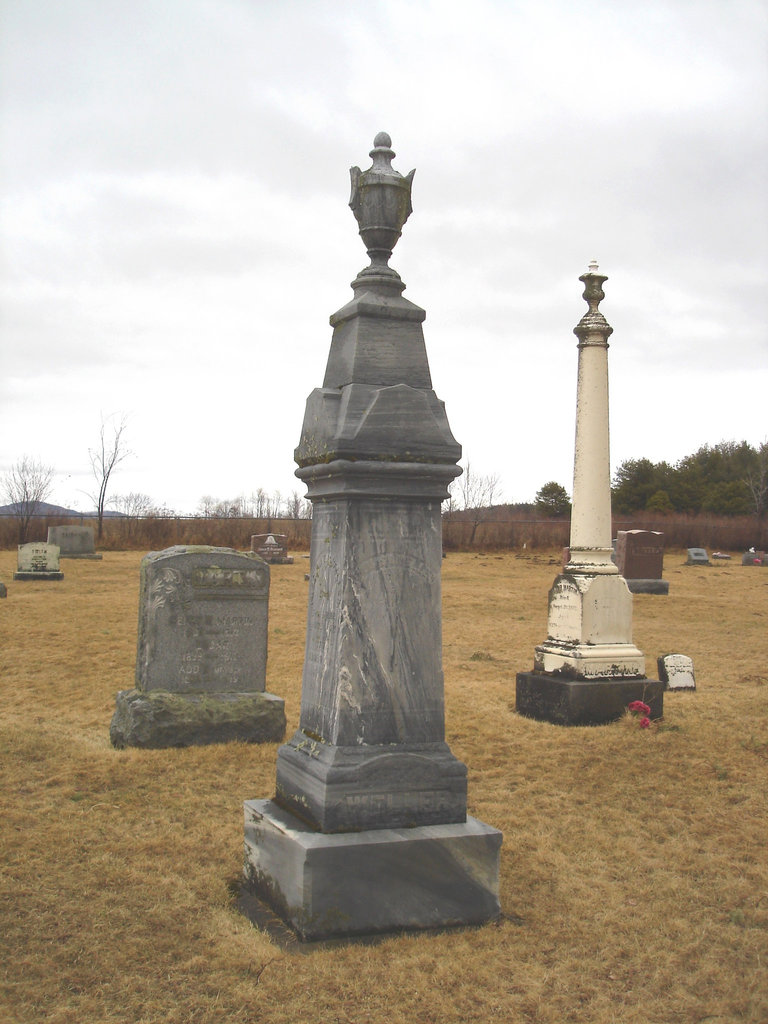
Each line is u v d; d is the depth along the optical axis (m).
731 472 63.09
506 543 44.53
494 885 4.45
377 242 4.89
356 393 4.61
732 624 18.48
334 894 4.18
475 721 9.21
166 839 5.54
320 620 4.78
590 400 9.86
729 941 4.39
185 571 8.34
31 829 5.67
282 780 4.80
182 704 8.02
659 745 8.16
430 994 3.76
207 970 3.93
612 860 5.48
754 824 6.14
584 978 3.99
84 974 3.87
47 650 12.92
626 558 25.89
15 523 42.91
